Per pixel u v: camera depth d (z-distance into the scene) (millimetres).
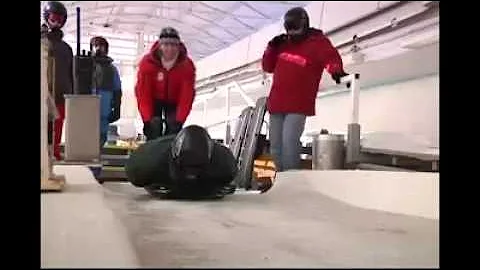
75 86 4188
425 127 5980
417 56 5395
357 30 6379
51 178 2240
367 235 1791
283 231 1840
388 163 4660
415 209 2520
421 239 1721
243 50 10203
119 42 12336
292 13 3977
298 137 3986
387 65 5930
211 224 1969
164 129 4254
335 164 4355
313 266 1309
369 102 7191
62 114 3926
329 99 8008
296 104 3941
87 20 10742
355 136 4375
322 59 3959
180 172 2664
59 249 1277
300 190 3188
